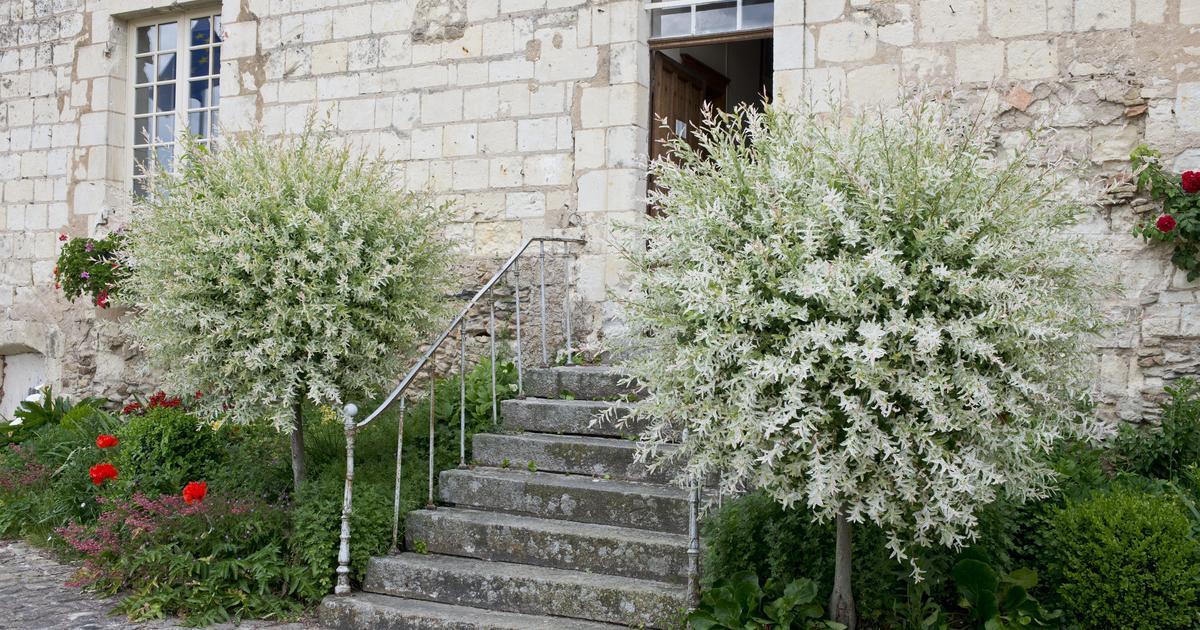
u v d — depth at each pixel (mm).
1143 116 5188
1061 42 5328
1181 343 5078
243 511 4734
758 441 3428
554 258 6602
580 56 6543
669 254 3744
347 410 4480
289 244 4805
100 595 4680
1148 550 3625
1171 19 5121
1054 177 4098
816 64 5859
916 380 3299
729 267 3480
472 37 6887
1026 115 5398
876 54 5715
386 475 5066
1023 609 3674
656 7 6508
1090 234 5250
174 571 4512
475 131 6871
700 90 7316
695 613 3725
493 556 4543
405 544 4734
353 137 7262
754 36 6270
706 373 3422
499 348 6719
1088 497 4086
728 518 3984
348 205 4934
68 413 7191
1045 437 3359
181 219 4898
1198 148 5059
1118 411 5164
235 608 4484
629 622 4012
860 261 3324
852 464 3439
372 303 4988
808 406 3312
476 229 6852
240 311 4867
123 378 8094
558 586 4148
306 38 7441
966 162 3510
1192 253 5012
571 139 6574
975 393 3209
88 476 5699
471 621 4090
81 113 8500
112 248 7770
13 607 4523
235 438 5848
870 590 3770
